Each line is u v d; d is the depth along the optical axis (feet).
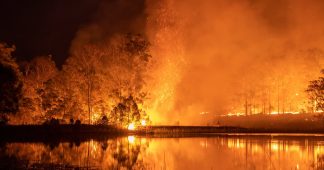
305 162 181.16
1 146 225.35
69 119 353.10
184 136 309.22
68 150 214.07
